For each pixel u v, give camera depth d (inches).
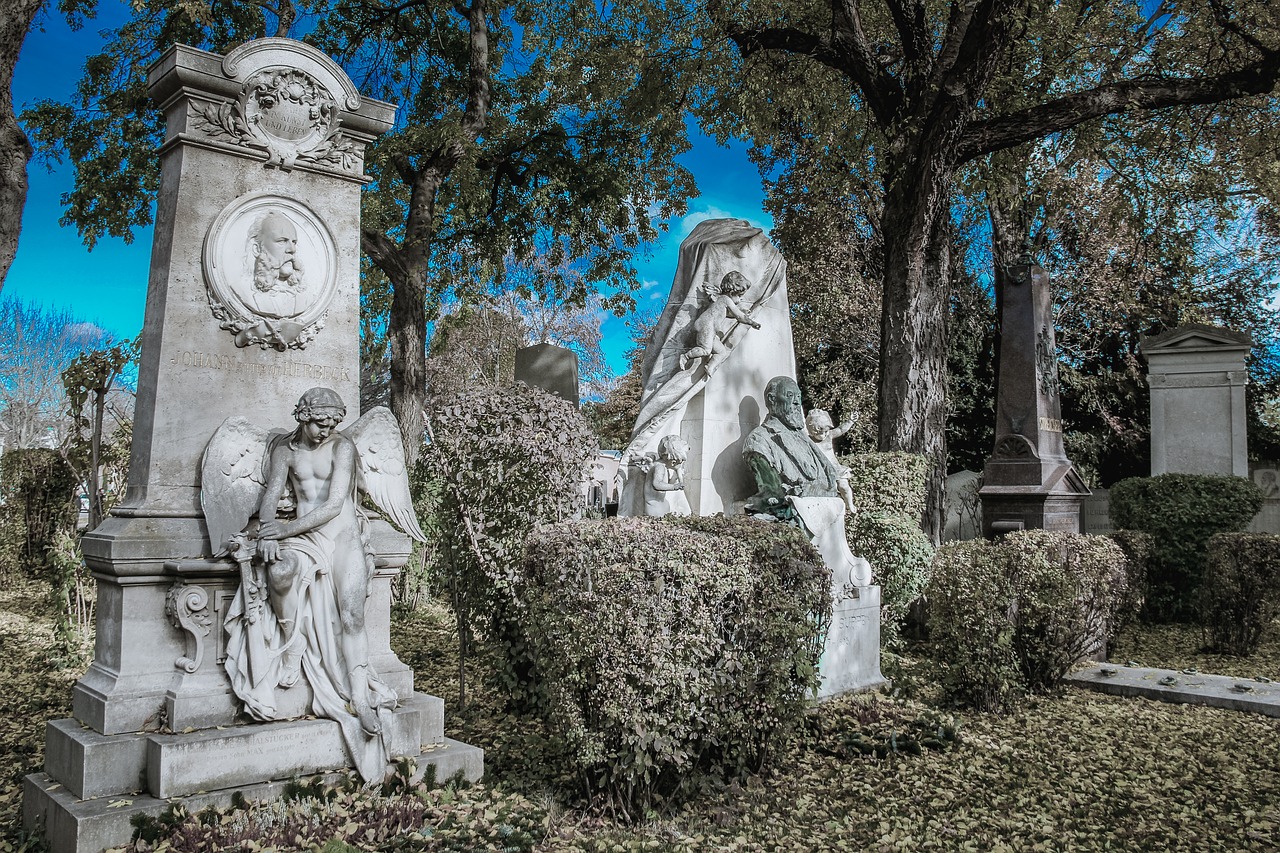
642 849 153.3
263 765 163.6
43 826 155.4
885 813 181.5
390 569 199.6
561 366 580.4
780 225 719.7
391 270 632.4
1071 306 832.9
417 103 742.5
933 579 284.0
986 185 509.7
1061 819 181.0
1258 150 510.3
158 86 191.3
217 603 174.7
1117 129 515.2
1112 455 843.4
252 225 193.8
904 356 444.5
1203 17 493.0
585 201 791.1
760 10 512.7
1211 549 395.2
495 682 253.3
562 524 184.2
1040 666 288.7
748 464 302.0
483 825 158.1
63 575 326.0
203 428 183.6
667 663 162.9
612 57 578.6
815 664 204.2
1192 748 233.1
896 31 555.2
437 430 260.4
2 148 251.1
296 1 616.7
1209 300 857.5
